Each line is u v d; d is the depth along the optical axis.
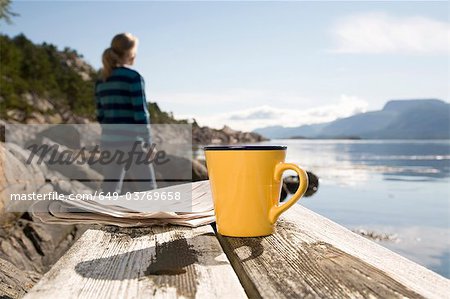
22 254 3.57
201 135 115.50
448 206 9.86
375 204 10.09
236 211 1.04
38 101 50.72
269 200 1.05
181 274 0.80
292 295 0.69
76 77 67.50
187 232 1.16
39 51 64.69
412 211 9.16
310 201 10.49
